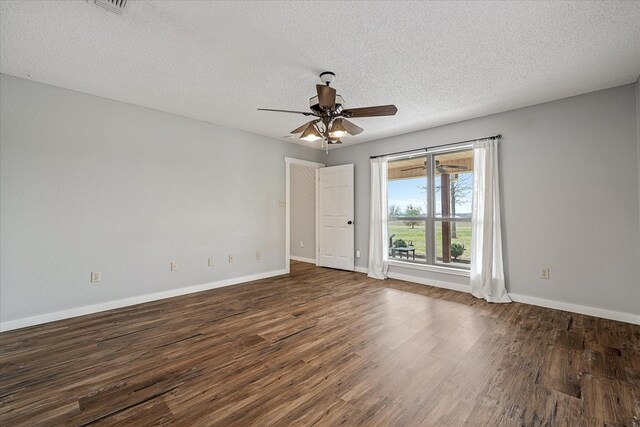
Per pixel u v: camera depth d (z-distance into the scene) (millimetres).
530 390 1778
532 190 3406
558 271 3238
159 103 3424
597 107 3012
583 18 1900
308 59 2422
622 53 2316
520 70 2592
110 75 2727
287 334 2592
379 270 4793
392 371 1994
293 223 6805
